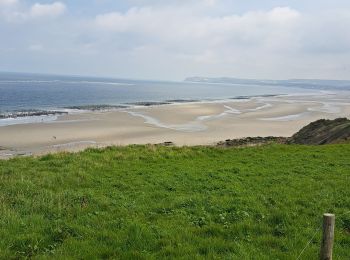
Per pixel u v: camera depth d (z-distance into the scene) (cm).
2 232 1030
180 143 4816
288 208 1348
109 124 6197
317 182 1811
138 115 7581
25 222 1141
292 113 9025
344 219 1202
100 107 9138
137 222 1146
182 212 1294
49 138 4844
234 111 9138
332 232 793
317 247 972
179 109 9094
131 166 2339
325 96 18625
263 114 8625
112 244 977
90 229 1089
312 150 3000
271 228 1122
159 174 2089
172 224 1158
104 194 1634
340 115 8775
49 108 8638
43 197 1478
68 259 873
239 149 3088
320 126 4838
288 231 1097
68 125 5922
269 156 2738
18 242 970
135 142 4778
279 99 14888
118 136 5175
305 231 1092
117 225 1133
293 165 2361
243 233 1082
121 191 1711
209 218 1222
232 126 6531
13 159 2462
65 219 1202
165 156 2709
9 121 6166
